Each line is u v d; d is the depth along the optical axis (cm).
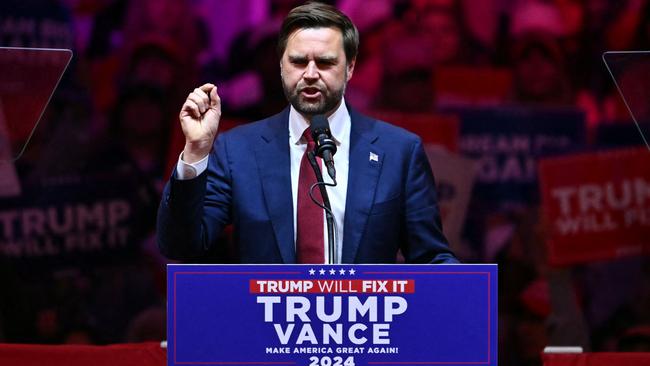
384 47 1806
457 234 1808
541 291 1819
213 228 1000
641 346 1798
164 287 1794
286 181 1013
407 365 782
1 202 1752
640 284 1823
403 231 1035
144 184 1794
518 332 1820
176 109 1802
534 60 1816
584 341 1825
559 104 1820
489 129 1814
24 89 967
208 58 1798
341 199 1006
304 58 973
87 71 1770
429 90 1811
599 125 1823
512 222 1817
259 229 999
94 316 1780
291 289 780
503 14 1814
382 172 1023
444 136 1812
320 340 780
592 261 1820
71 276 1775
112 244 1784
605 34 1822
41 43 1725
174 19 1794
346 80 1016
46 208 1766
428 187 1045
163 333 1792
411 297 784
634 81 954
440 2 1808
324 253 986
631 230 1819
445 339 785
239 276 781
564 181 1819
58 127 1764
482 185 1814
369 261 994
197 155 917
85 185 1777
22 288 1761
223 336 780
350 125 1046
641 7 1816
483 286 788
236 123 1797
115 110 1786
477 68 1812
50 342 1770
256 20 1797
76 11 1756
